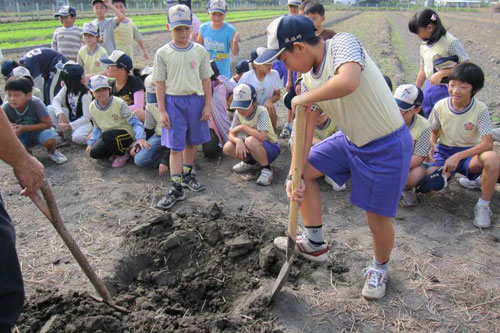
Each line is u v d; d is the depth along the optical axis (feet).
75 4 185.16
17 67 19.67
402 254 12.11
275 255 11.59
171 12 14.23
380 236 10.02
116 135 17.53
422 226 13.62
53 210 8.32
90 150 17.94
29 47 54.80
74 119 20.42
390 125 9.08
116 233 12.93
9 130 6.83
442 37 16.46
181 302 10.68
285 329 9.47
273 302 10.15
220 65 22.39
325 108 9.43
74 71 19.19
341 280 11.12
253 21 130.52
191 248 12.09
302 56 8.63
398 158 9.16
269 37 8.64
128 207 14.58
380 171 9.26
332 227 13.51
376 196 9.48
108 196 15.35
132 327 9.23
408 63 49.60
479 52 57.00
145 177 17.08
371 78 8.73
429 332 9.47
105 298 9.59
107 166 18.10
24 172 7.40
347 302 10.32
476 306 10.23
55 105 20.07
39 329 9.06
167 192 15.74
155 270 11.72
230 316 9.80
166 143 14.78
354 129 9.25
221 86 19.34
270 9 272.72
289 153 19.49
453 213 14.53
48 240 12.60
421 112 17.12
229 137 17.11
